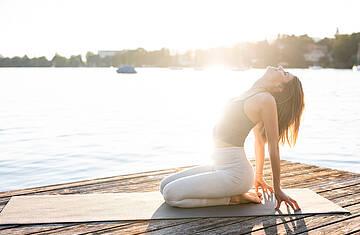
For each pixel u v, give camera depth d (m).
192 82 41.97
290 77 3.30
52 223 3.02
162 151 7.75
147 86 34.41
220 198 3.35
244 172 3.25
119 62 161.12
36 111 14.79
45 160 6.96
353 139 9.14
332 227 2.96
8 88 30.41
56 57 162.25
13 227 2.94
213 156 3.34
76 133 9.82
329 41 130.75
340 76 60.28
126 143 8.55
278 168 3.27
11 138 9.07
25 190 3.90
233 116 3.20
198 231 2.87
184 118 12.96
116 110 15.34
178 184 3.26
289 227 2.96
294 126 3.46
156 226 2.96
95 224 3.00
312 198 3.60
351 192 3.85
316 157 7.32
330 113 14.34
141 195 3.71
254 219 3.12
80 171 6.24
